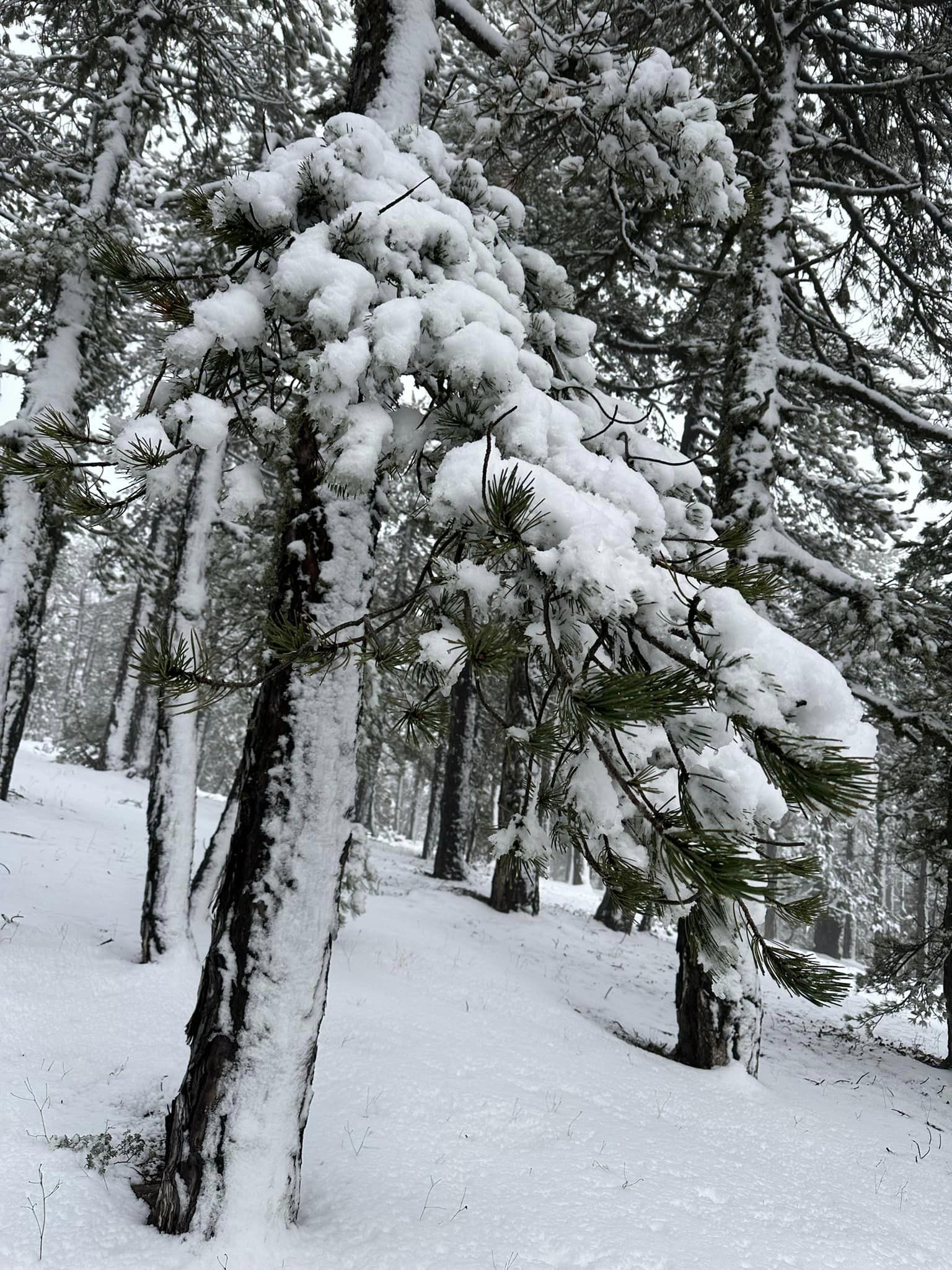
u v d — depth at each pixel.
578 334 3.52
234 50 9.70
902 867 10.66
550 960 9.77
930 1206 4.19
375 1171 3.30
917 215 7.97
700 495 8.08
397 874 14.18
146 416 2.17
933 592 7.99
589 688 1.45
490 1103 4.26
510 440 2.18
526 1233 2.91
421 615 2.16
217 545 9.30
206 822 14.49
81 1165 2.97
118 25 9.64
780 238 7.51
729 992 5.94
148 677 1.78
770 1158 4.43
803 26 7.40
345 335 2.25
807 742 1.43
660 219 7.51
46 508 8.95
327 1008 5.45
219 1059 2.58
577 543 1.70
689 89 4.04
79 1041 4.37
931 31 7.79
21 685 9.71
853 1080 7.50
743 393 7.20
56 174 9.19
